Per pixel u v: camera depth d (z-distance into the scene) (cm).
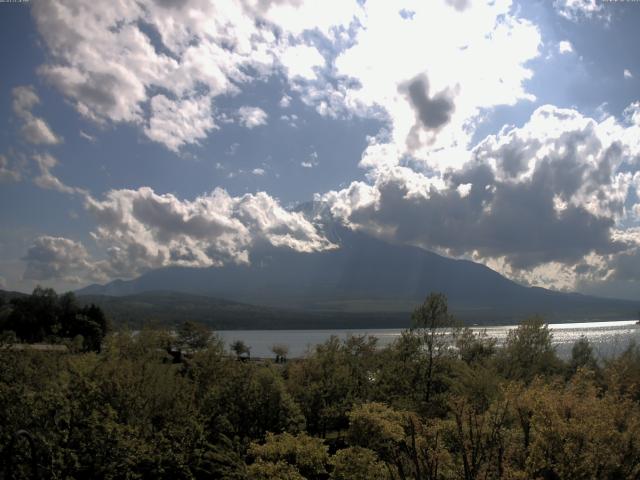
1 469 1111
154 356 2494
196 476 1555
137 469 1350
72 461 1177
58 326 2641
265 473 1342
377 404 1547
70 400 1307
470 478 733
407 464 845
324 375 2500
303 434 1516
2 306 7950
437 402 2288
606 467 981
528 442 1064
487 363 2703
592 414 1095
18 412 1211
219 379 2320
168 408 1789
